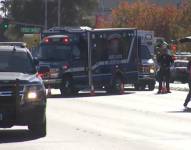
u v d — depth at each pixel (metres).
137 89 101.06
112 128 46.28
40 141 38.91
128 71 93.00
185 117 54.78
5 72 41.50
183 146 36.78
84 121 51.34
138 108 64.50
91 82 87.69
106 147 36.25
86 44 87.25
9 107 38.56
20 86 38.91
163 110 62.00
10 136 41.47
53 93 92.81
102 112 59.84
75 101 75.00
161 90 92.06
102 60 89.12
